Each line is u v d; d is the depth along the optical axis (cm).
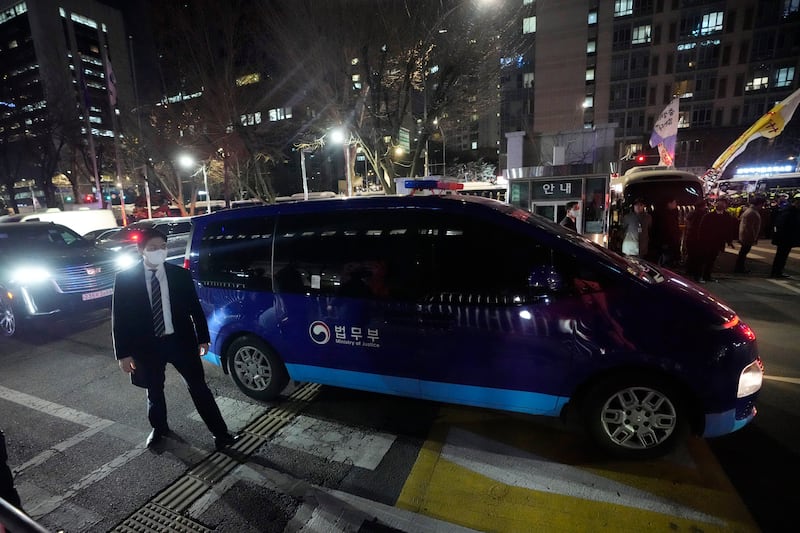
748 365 250
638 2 3981
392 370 312
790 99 1330
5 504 124
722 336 246
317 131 1474
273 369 361
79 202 3622
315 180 6612
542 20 3697
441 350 292
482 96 1195
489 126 6694
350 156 1700
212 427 303
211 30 1280
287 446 306
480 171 5200
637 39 4056
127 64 7338
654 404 260
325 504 245
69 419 362
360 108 1212
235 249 366
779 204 1353
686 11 3881
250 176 2459
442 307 287
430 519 230
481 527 224
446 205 296
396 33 1027
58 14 6519
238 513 242
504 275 276
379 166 1277
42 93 2802
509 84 3950
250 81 1327
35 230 727
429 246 295
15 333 597
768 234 1392
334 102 1134
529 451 287
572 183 1055
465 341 284
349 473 273
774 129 1377
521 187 1099
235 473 278
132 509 250
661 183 1165
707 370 244
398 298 300
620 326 255
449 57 1073
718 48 3878
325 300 324
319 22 1034
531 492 248
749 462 267
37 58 6316
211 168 2933
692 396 254
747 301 643
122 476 281
